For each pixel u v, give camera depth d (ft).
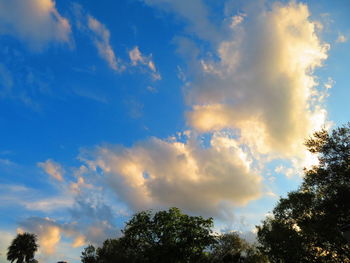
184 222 142.92
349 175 81.71
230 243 178.40
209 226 144.77
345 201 80.64
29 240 189.26
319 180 89.20
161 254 130.72
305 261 115.14
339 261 108.37
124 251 122.21
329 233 94.79
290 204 116.88
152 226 140.46
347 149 84.69
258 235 136.87
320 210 94.84
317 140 89.66
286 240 119.34
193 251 136.98
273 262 134.00
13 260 180.96
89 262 172.24
